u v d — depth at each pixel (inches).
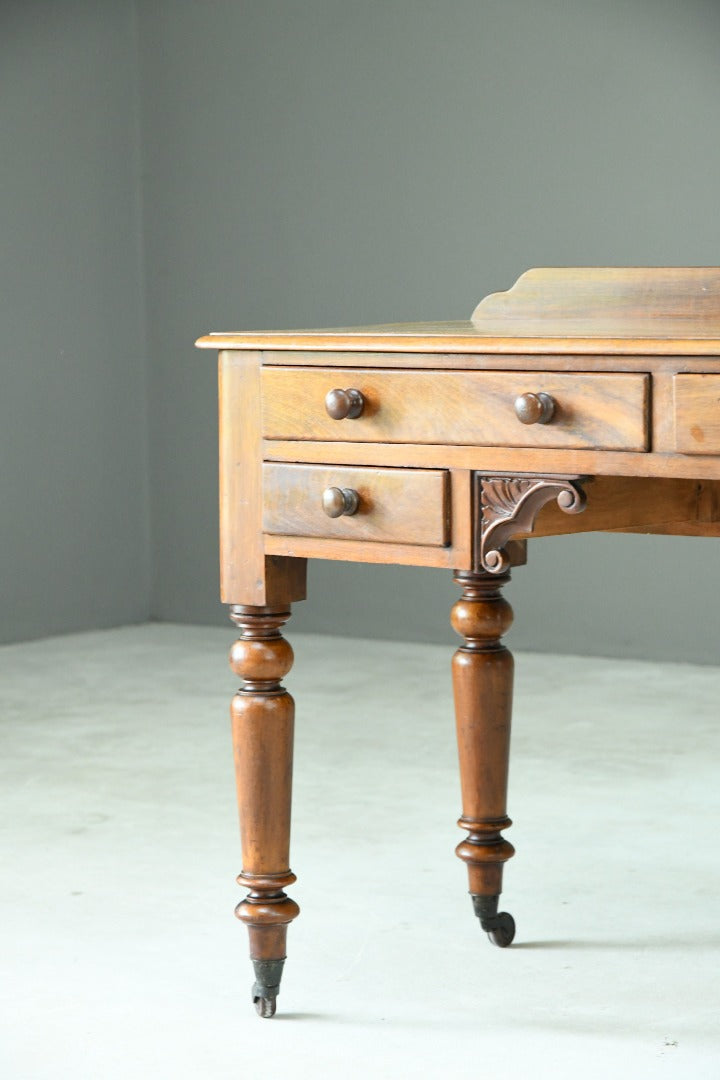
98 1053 105.4
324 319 279.0
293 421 109.9
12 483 277.1
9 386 275.7
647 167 252.1
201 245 288.7
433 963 121.4
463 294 267.0
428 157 268.1
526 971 119.4
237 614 113.2
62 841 156.1
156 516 297.6
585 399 97.3
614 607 258.4
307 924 130.6
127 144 291.9
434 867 145.7
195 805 169.3
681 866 145.0
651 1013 110.9
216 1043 107.0
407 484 105.2
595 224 256.5
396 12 269.0
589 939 126.2
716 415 92.4
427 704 222.5
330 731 205.6
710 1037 106.7
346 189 275.3
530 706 219.9
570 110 256.8
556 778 179.0
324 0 274.7
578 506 98.5
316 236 278.5
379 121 271.7
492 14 261.4
